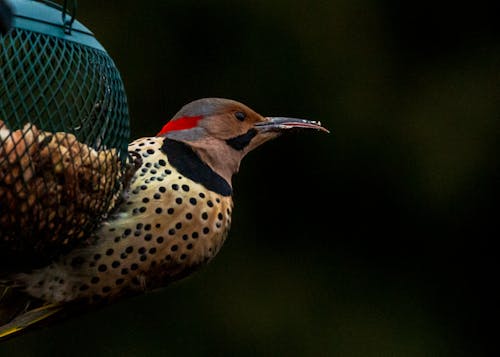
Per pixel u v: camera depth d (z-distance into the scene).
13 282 7.16
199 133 7.85
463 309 13.74
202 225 7.46
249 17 13.14
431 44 13.64
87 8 12.79
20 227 6.61
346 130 13.39
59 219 6.71
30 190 6.56
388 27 13.57
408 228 13.62
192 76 13.01
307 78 13.27
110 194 7.02
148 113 12.87
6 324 7.28
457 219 13.66
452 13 13.70
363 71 13.38
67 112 6.84
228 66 13.09
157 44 12.91
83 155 6.75
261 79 13.16
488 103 13.58
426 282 13.70
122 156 7.22
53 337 12.91
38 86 6.70
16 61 7.04
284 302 13.37
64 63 7.14
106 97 7.07
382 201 13.55
